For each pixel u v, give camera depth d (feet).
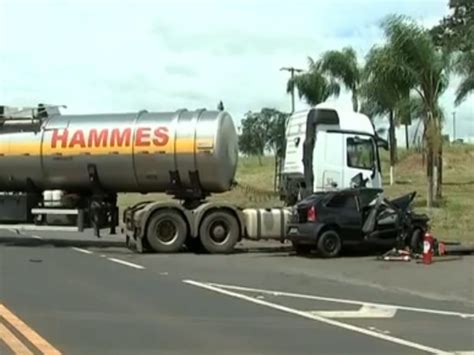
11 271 55.01
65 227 77.05
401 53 109.60
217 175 74.18
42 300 41.27
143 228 71.36
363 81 122.01
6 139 77.05
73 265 59.62
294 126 80.12
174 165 74.18
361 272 56.65
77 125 76.33
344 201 68.33
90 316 36.45
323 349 30.12
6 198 77.25
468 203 113.09
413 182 149.48
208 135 73.46
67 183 77.15
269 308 39.99
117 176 75.77
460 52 118.62
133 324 34.58
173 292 45.34
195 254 70.95
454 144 196.13
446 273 55.57
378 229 68.28
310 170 75.56
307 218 68.08
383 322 36.45
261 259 66.33
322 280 52.29
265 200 113.19
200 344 30.45
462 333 33.78
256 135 224.53
